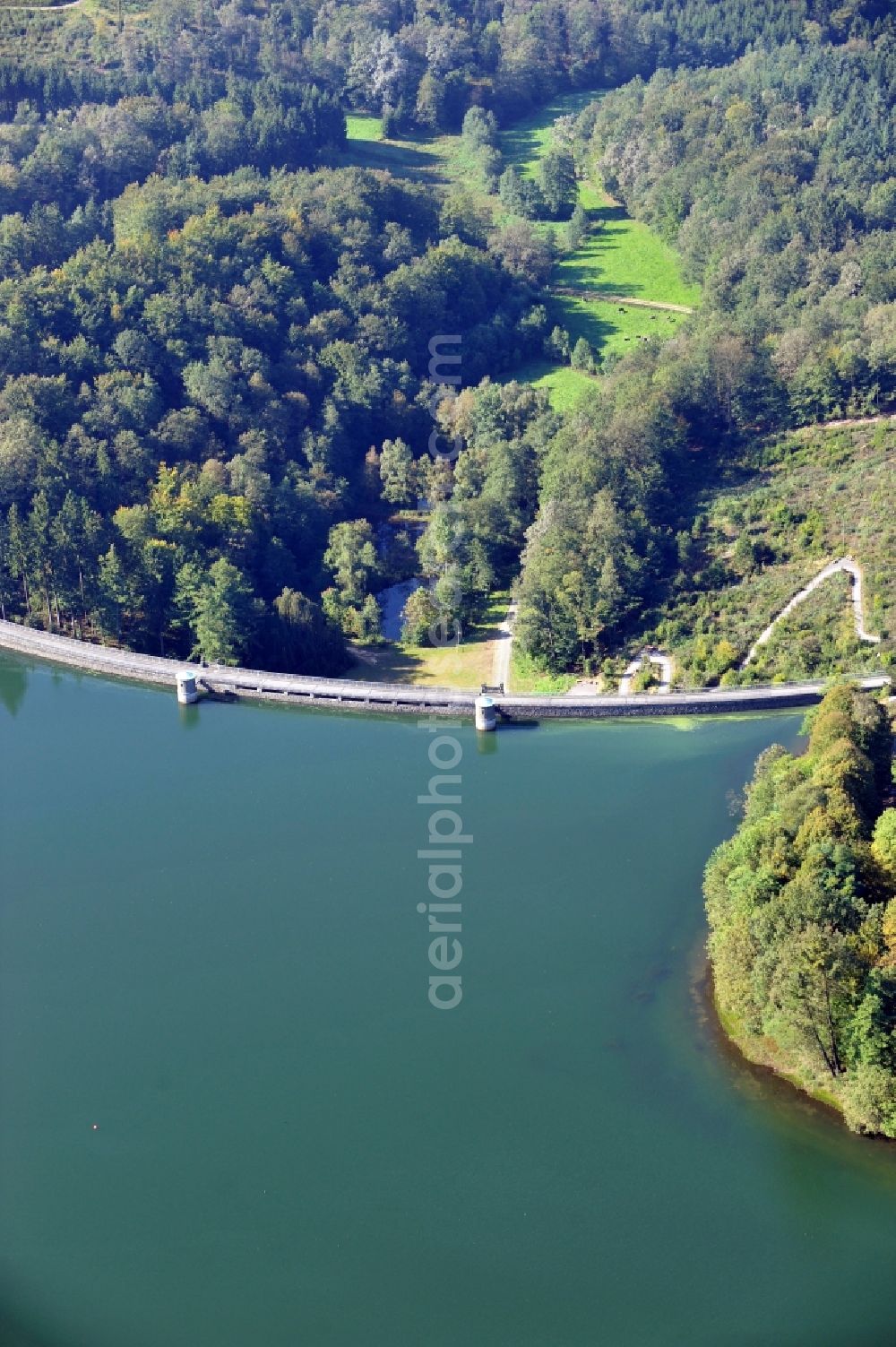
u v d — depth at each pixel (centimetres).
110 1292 18750
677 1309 18225
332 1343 18025
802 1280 18512
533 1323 18150
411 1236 19300
